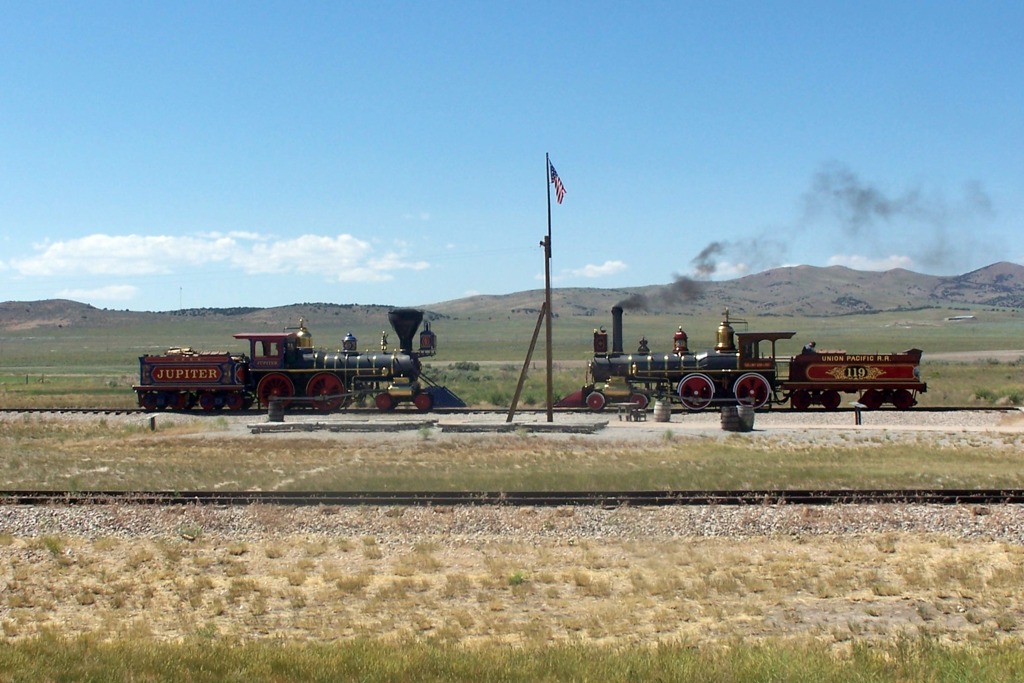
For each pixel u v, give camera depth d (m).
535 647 14.52
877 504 24.70
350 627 16.77
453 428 40.12
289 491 26.66
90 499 25.78
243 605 18.28
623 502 25.17
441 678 12.98
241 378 50.25
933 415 44.38
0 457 34.00
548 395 41.59
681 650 14.23
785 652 13.74
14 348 178.00
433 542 22.36
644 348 50.72
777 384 49.19
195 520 23.94
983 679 12.46
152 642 15.18
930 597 17.84
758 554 21.20
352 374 50.00
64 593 18.94
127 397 61.75
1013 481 27.88
